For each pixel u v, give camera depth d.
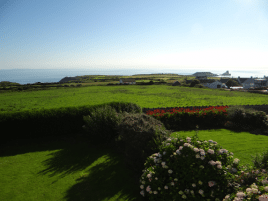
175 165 3.87
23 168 6.29
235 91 49.03
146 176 4.14
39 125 9.06
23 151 7.77
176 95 40.31
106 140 8.51
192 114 11.41
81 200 4.50
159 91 52.09
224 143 8.41
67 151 7.70
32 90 63.16
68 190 4.95
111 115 8.45
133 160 6.00
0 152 7.66
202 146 4.01
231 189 3.60
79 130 9.67
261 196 2.78
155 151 5.33
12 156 7.29
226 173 3.65
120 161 6.66
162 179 3.86
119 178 5.50
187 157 3.84
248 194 3.02
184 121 11.35
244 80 103.12
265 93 39.91
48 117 9.11
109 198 4.56
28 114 8.93
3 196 4.72
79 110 9.60
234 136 9.53
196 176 3.55
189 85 73.62
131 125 6.18
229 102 27.70
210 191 3.47
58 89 65.25
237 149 7.64
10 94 50.97
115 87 71.56
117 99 34.66
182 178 3.74
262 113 10.91
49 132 9.28
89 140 8.85
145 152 5.57
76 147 8.09
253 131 10.53
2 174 5.88
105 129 8.34
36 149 7.97
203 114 11.52
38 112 9.13
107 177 5.58
